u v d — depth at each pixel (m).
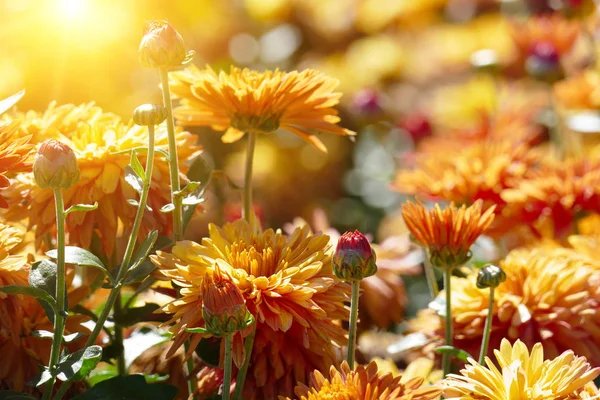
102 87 1.45
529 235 1.03
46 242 0.87
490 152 1.07
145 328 0.88
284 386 0.80
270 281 0.79
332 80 0.86
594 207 0.98
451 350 0.82
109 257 0.83
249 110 0.85
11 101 0.79
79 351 0.77
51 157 0.75
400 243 1.01
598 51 1.52
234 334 0.78
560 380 0.75
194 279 0.78
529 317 0.86
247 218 0.87
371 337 1.02
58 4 1.36
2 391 0.80
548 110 1.60
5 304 0.81
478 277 0.82
